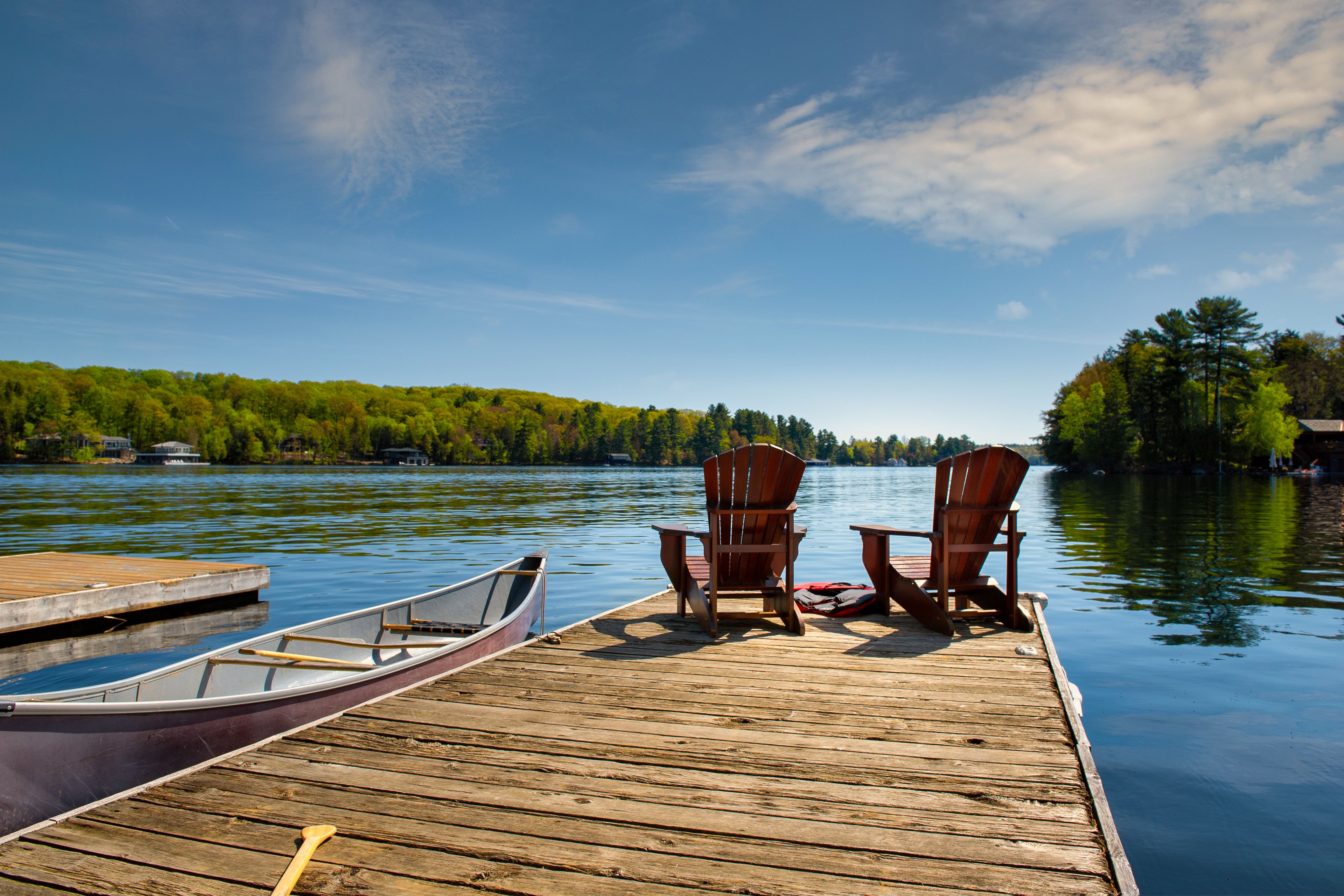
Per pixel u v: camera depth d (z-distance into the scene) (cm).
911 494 4262
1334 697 554
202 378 15238
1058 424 8375
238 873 216
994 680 413
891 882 215
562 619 845
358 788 275
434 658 478
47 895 205
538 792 273
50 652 709
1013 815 256
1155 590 1013
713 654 472
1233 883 313
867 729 339
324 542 1542
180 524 1942
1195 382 6372
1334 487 4212
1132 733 487
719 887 212
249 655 455
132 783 312
